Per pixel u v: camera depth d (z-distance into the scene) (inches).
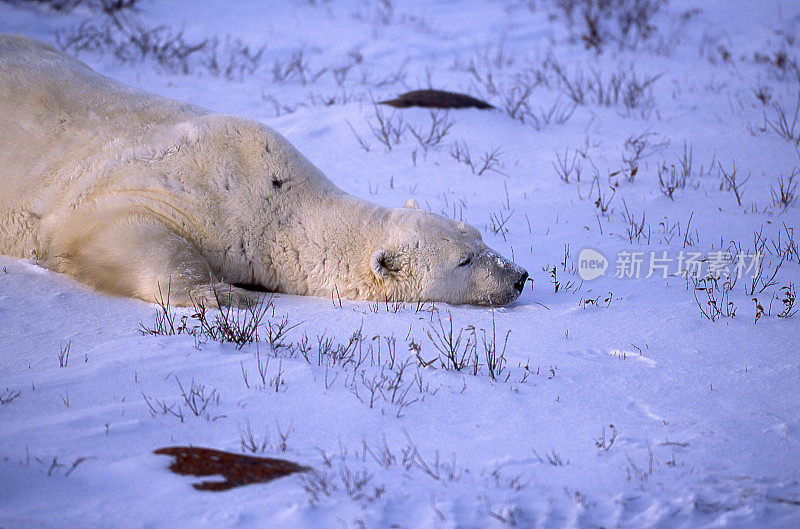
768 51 1972.2
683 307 698.2
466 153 1197.7
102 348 551.2
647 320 668.1
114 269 681.0
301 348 576.1
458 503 386.0
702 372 561.3
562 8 2283.5
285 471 403.9
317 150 1179.3
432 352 591.5
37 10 1758.1
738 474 420.5
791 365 572.7
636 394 526.3
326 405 483.5
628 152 1208.8
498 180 1105.4
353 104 1352.1
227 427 452.1
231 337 578.6
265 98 1421.0
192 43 1738.4
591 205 1010.1
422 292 704.4
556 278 784.3
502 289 703.7
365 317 663.8
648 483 410.9
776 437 464.4
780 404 511.8
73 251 703.1
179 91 1417.3
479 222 946.7
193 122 738.2
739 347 607.5
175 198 700.7
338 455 426.9
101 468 392.5
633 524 376.5
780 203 1010.1
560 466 429.1
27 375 510.3
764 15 2297.0
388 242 705.6
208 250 708.0
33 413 454.3
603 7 2233.0
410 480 406.3
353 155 1170.6
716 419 488.7
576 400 513.7
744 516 380.5
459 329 642.2
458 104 1336.1
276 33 1900.8
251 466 406.0
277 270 722.2
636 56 1904.5
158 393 486.0
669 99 1531.7
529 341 620.7
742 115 1418.6
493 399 506.6
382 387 512.7
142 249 677.9
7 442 412.5
